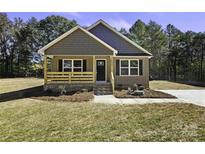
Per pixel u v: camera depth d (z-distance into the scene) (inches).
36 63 1996.8
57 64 813.2
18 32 1911.9
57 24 2014.0
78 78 756.0
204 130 301.0
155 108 444.5
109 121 354.6
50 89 738.8
